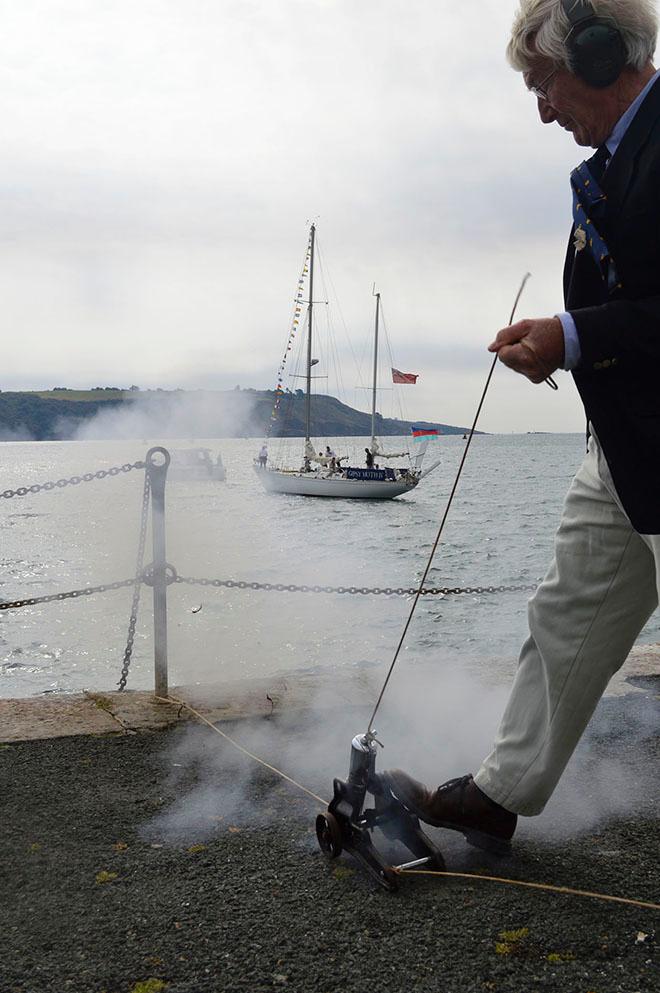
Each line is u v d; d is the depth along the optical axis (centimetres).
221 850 266
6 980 200
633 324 185
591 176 199
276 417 6238
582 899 228
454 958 202
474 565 2848
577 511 231
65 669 1398
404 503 5722
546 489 7381
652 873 245
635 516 201
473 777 252
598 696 233
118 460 18438
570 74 198
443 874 244
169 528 4153
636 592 227
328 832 254
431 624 1728
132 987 196
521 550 3209
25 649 1537
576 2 192
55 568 2773
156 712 407
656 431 191
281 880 245
